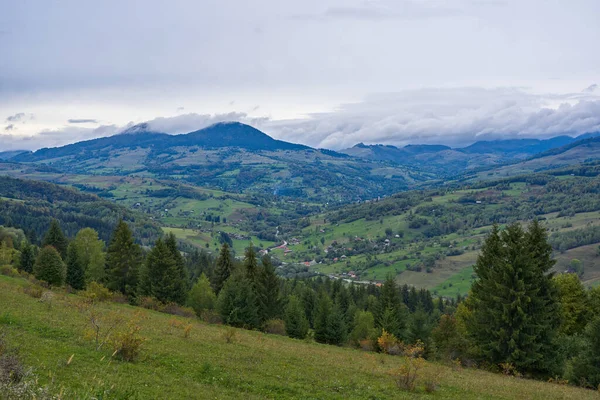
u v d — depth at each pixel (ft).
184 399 49.88
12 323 75.51
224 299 173.47
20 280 183.01
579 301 164.76
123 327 90.33
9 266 212.84
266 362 80.38
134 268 216.54
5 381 34.06
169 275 201.46
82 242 277.64
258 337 129.08
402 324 199.72
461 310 179.93
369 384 72.02
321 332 171.53
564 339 130.62
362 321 214.07
